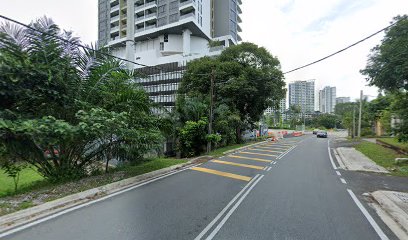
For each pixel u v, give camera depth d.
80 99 9.23
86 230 4.76
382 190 7.90
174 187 8.16
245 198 6.95
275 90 27.91
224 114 21.70
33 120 7.16
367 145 23.62
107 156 10.37
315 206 6.31
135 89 10.79
